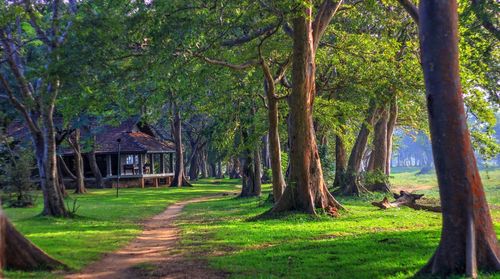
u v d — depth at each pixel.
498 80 22.17
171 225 20.11
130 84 17.47
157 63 16.00
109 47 15.21
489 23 17.28
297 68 19.19
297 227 17.00
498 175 66.31
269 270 10.36
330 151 40.38
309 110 19.62
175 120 52.19
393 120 34.22
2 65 26.88
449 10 8.52
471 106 20.75
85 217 21.56
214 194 40.62
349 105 26.09
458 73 8.55
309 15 18.44
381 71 22.45
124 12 15.84
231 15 16.88
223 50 20.08
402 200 24.44
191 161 68.69
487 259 8.26
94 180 49.78
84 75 15.09
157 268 11.10
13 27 21.28
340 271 9.95
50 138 20.98
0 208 9.95
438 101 8.46
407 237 13.70
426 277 8.43
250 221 19.41
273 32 18.66
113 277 10.27
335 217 19.47
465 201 8.34
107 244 14.49
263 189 44.06
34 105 20.89
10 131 41.19
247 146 29.38
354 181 31.67
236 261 11.40
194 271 10.68
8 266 10.07
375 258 10.98
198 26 15.46
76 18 15.49
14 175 26.48
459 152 8.38
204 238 15.52
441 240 8.52
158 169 63.84
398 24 24.16
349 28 24.12
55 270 10.52
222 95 26.20
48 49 19.98
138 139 52.50
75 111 18.16
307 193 19.59
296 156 19.62
